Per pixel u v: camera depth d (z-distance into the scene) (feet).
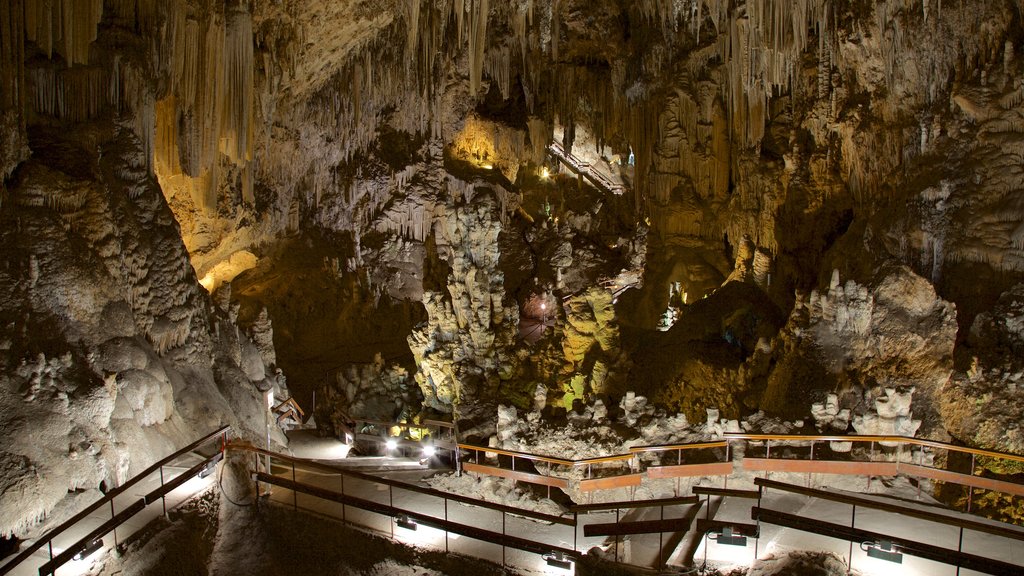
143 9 37.81
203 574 25.46
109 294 31.42
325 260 66.54
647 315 67.46
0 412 25.29
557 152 83.30
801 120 53.78
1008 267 37.76
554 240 71.41
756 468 28.68
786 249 53.42
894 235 41.88
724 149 68.23
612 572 24.11
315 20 49.88
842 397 35.29
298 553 27.20
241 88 44.29
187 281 37.96
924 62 42.45
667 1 66.49
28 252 29.07
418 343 45.06
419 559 26.61
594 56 76.74
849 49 47.21
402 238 68.74
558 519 25.68
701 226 69.62
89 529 24.77
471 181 71.10
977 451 27.43
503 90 72.28
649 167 72.54
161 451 30.50
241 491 29.22
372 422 43.86
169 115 41.55
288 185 63.57
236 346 41.50
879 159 45.83
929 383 35.42
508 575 25.54
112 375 28.53
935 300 36.14
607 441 34.06
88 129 34.22
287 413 43.88
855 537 22.79
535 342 47.93
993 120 39.24
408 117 70.38
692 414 44.73
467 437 39.14
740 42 58.39
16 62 30.55
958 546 23.53
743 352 49.85
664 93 70.18
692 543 25.36
